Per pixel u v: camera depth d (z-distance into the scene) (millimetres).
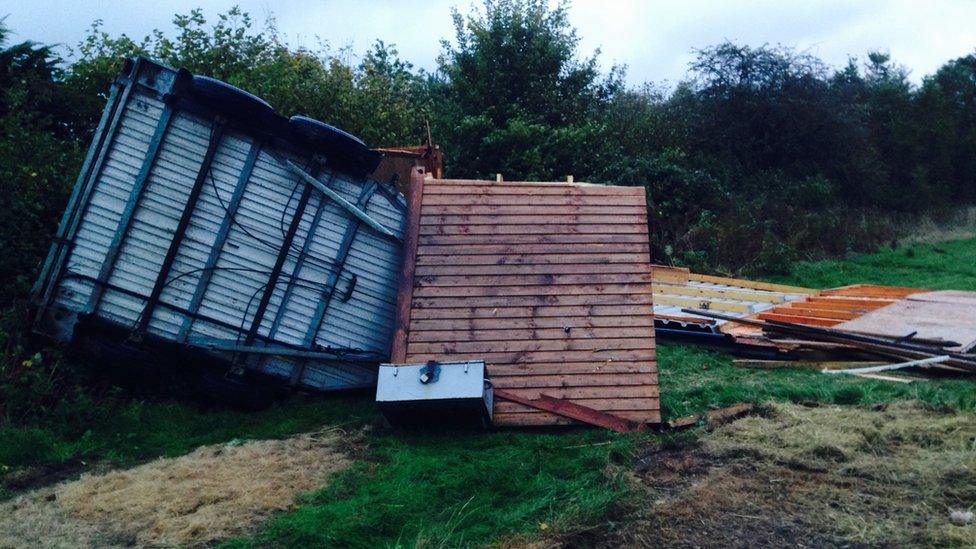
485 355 7484
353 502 5594
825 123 25781
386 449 6707
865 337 9266
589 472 6113
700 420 7094
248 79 13742
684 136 24875
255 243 7930
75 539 5168
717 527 5078
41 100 12219
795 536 4895
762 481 5723
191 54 14328
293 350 7945
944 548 4578
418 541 4996
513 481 5965
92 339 7602
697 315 11031
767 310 11695
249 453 6699
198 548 5031
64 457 6664
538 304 7727
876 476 5605
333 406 7891
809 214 21906
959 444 6043
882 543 4715
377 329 8180
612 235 8070
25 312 7863
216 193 7828
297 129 7898
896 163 28516
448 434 7082
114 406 7504
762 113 25750
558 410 7234
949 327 9625
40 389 7227
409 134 15734
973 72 34094
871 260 19578
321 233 8086
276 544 5051
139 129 7730
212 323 7816
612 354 7488
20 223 8938
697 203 19234
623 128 22750
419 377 6691
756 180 24844
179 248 7754
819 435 6355
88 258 7633
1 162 9195
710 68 26672
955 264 18812
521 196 8250
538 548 4898
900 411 7027
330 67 15641
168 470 6363
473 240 8023
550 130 18484
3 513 5582
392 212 8266
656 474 6020
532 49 19812
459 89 19688
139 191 7672
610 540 5023
